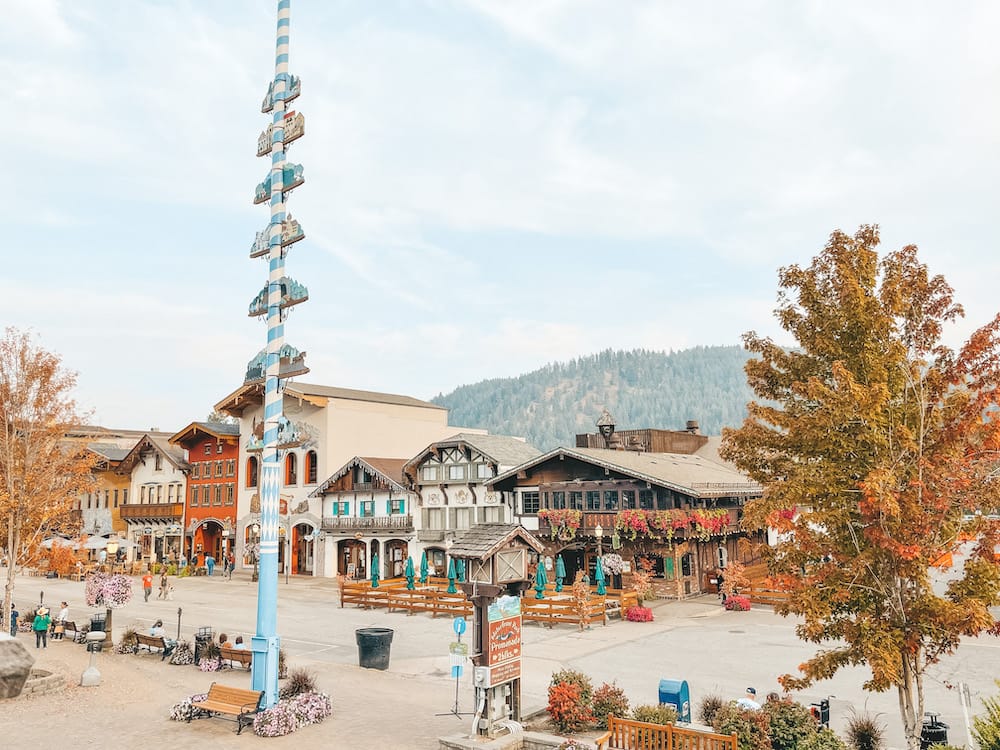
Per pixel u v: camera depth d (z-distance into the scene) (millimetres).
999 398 10133
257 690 15719
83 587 45719
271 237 18047
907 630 10445
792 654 22547
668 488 34844
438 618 31719
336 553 51469
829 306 12023
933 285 11461
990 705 13688
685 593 35031
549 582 37219
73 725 15477
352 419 54469
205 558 57250
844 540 11133
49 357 26875
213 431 58656
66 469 28094
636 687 18516
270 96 18719
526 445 49438
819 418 11125
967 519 10703
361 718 16000
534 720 15586
